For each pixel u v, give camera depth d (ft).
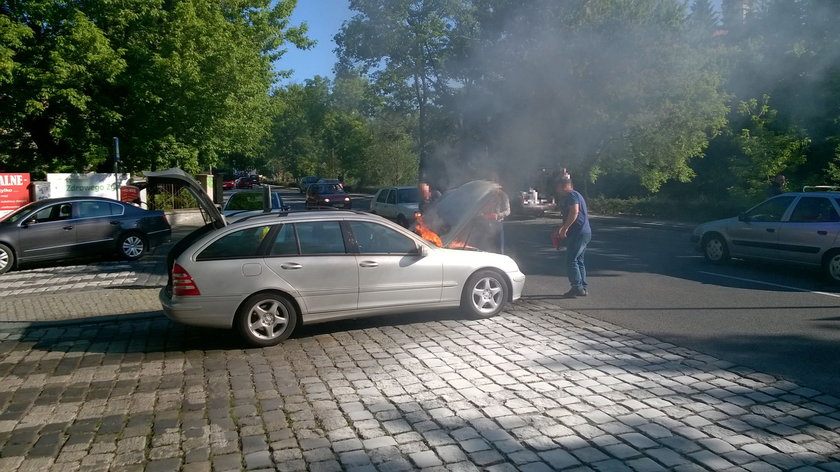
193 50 66.59
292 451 13.48
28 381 18.67
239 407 16.17
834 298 28.45
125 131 69.36
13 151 71.92
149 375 19.02
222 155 87.45
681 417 14.92
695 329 23.17
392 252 23.65
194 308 21.13
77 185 63.21
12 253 41.34
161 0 66.95
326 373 18.78
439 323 24.61
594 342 21.59
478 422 14.83
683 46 77.71
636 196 110.32
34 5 60.44
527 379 17.81
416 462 12.83
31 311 28.60
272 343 21.83
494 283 25.44
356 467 12.67
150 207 76.69
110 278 38.42
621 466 12.51
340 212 23.80
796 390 16.65
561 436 13.96
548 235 60.03
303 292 22.11
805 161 77.92
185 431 14.69
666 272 36.60
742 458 12.78
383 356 20.36
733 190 75.46
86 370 19.67
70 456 13.47
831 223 32.68
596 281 33.78
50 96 60.44
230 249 21.72
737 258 38.65
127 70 65.46
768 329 22.99
